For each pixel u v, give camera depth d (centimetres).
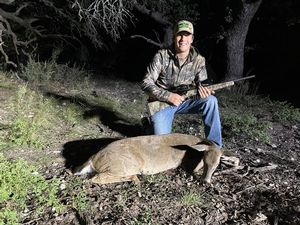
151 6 480
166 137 226
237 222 184
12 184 188
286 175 240
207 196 204
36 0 506
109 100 366
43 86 394
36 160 223
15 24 509
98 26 559
